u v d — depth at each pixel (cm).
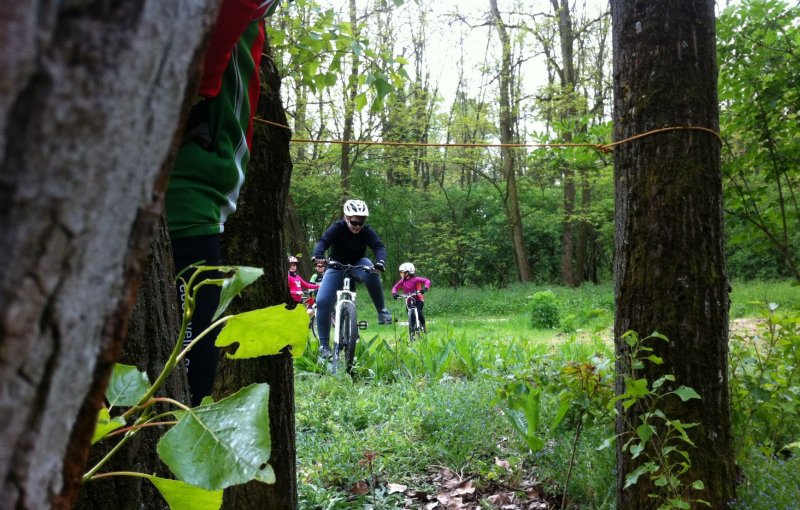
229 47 126
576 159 498
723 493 253
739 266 2220
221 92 144
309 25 332
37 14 27
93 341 32
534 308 1470
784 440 346
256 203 232
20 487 30
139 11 31
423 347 734
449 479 368
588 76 2469
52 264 29
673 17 255
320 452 384
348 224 701
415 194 3006
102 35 29
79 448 34
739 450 288
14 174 27
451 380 604
